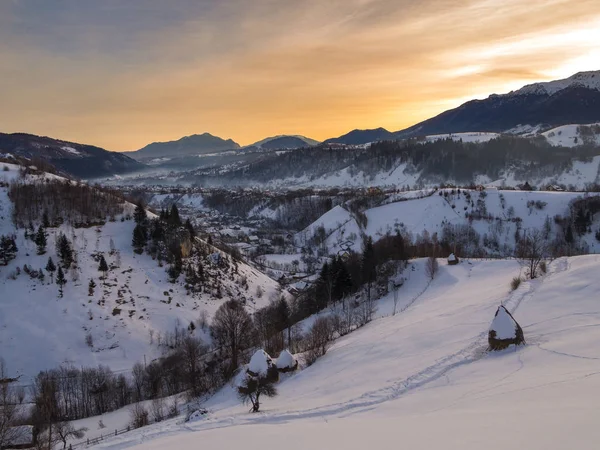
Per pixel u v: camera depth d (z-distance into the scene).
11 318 113.38
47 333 111.94
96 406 89.88
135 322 122.50
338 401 44.53
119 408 88.25
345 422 34.66
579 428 22.02
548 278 76.88
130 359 110.94
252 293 156.12
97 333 115.38
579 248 180.00
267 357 67.56
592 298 59.66
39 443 63.41
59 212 155.50
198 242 169.88
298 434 31.78
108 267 137.88
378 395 43.03
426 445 23.92
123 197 195.12
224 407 60.97
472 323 64.44
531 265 84.00
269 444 29.64
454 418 29.14
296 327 115.50
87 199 167.00
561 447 20.06
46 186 166.50
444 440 24.27
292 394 57.19
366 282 135.00
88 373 98.25
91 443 63.75
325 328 92.94
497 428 24.80
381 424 31.45
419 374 47.19
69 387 93.94
